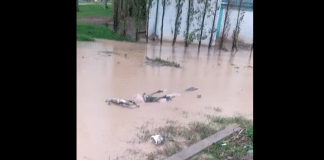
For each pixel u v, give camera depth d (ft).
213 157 11.76
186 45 36.73
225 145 12.71
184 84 21.75
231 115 16.44
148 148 12.14
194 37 36.63
